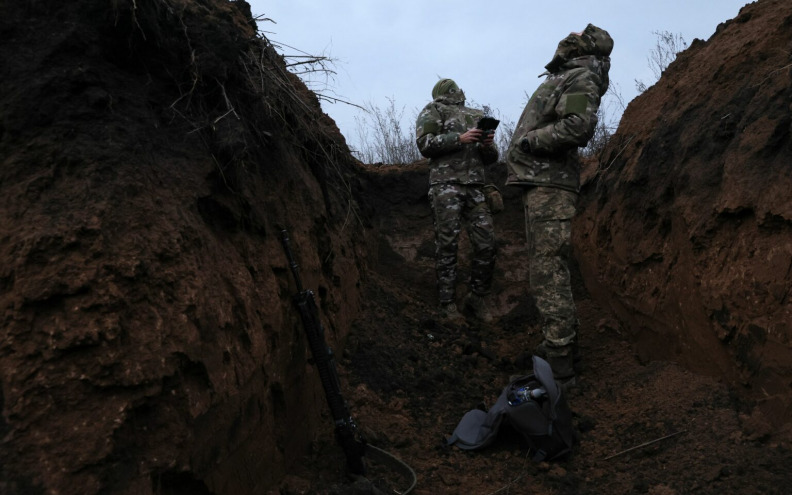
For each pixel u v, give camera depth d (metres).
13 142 2.17
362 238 5.68
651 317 4.10
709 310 3.35
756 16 4.45
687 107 4.30
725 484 2.60
